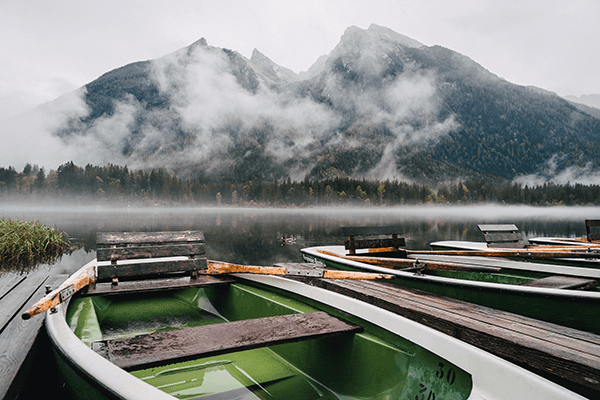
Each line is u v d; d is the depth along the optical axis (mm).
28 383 1902
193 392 1997
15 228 10094
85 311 2449
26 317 1738
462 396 1373
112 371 1298
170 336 1847
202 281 3186
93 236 19781
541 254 4297
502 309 2613
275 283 2939
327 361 2111
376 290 2967
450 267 3688
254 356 2508
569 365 1520
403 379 1669
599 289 3184
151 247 3207
